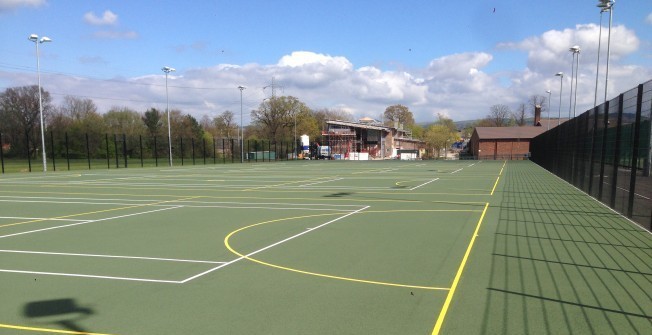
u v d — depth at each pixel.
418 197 18.28
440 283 6.59
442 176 31.95
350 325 5.05
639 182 12.07
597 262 7.77
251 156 73.31
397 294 6.10
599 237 9.94
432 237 10.02
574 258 8.05
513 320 5.16
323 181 27.72
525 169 41.69
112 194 20.03
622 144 13.49
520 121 117.44
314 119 98.31
